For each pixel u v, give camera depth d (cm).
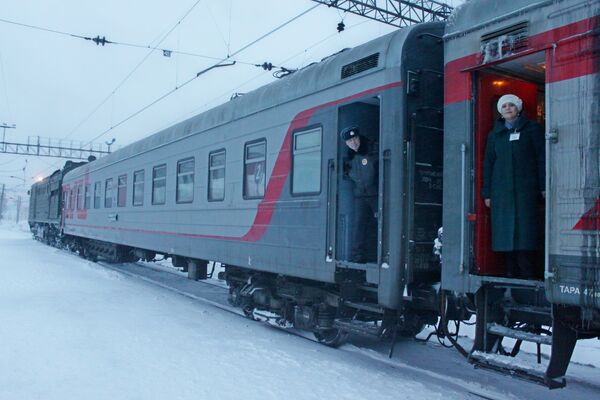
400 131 516
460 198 455
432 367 593
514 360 402
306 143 653
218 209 854
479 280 433
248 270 839
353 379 509
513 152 429
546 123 381
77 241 1962
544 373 372
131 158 1292
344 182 603
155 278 1385
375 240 615
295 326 718
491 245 457
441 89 546
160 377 498
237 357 577
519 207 425
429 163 536
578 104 363
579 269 354
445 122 473
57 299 909
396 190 515
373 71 549
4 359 545
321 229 613
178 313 823
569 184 364
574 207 360
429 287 526
